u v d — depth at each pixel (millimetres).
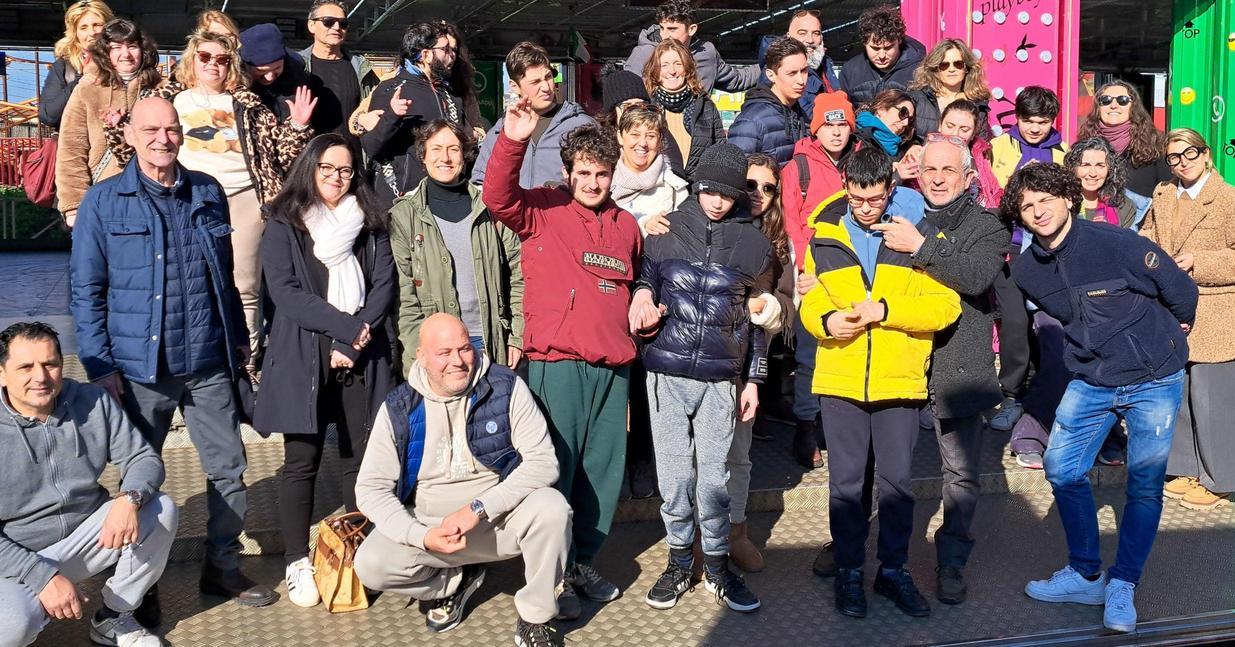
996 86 7246
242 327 4457
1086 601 4434
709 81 6727
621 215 4398
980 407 4289
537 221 4266
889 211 4355
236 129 5391
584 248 4242
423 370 4094
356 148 4371
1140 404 4258
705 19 15680
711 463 4320
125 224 4074
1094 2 13594
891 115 5480
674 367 4246
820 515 5340
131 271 4078
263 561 4707
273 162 5434
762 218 4738
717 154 4250
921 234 4176
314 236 4270
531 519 3920
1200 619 4324
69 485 3846
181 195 4207
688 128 5645
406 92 5535
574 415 4281
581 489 4398
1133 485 4324
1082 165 5383
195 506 4945
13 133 17094
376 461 4035
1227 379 5336
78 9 5969
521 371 4930
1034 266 4316
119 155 5148
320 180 4250
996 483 5590
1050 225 4121
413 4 14367
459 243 4480
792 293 5383
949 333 4297
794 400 5762
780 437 6098
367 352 4363
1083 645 4129
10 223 15969
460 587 4172
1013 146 6137
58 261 14477
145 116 4027
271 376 4242
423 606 4324
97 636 3953
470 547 3998
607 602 4402
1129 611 4234
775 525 5215
